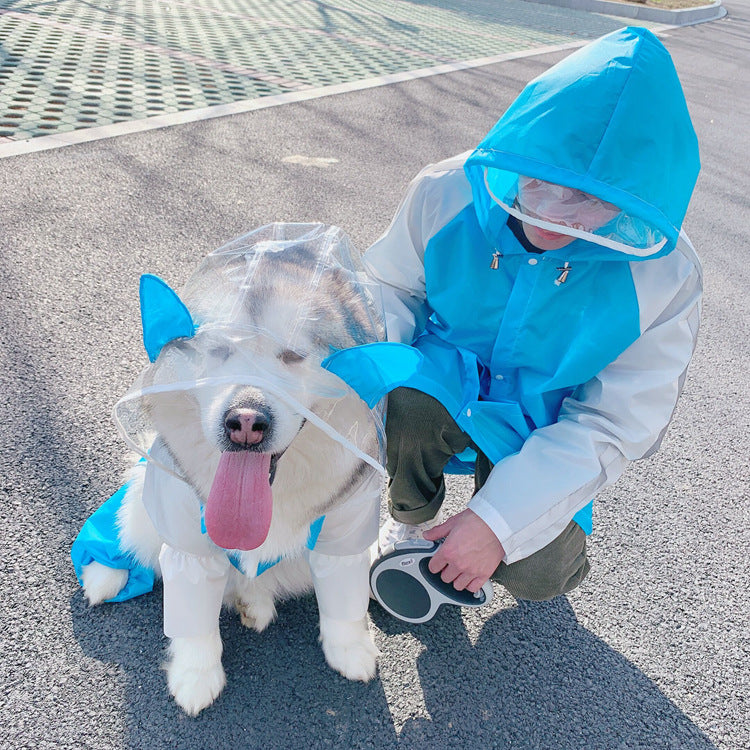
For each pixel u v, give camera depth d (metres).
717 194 3.22
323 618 1.04
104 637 1.03
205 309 0.84
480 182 0.95
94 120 2.82
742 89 5.68
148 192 2.28
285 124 3.15
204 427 0.83
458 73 4.63
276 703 0.99
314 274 0.88
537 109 0.82
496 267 0.95
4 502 1.17
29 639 1.00
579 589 1.20
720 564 1.27
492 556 0.94
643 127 0.79
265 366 0.82
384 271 1.07
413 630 1.12
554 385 0.96
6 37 3.79
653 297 0.91
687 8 9.73
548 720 1.00
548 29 6.99
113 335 1.60
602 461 0.94
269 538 0.94
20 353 1.50
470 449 1.12
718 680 1.07
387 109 3.62
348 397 0.88
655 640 1.13
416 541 1.05
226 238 2.06
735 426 1.65
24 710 0.92
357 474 0.91
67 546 1.13
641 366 0.94
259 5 6.13
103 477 1.25
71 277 1.78
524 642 1.11
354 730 0.96
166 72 3.62
